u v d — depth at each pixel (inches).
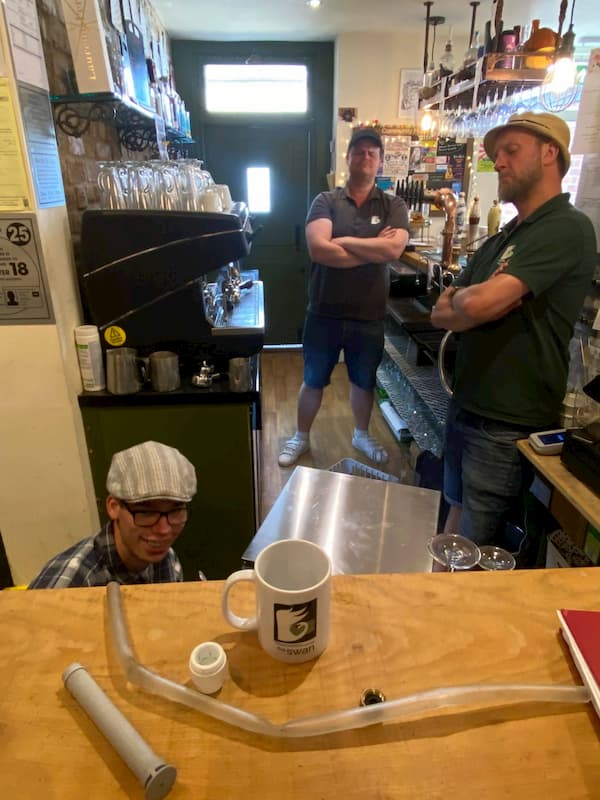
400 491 58.7
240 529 77.3
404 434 125.5
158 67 127.0
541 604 28.2
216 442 72.1
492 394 66.2
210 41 159.3
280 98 167.5
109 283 67.9
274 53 161.6
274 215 180.1
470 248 112.5
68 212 71.0
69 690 23.1
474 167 163.0
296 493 58.2
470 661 25.0
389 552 49.5
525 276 58.7
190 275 68.4
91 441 70.9
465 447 71.9
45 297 60.7
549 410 65.8
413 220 150.6
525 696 23.2
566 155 59.8
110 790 19.7
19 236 57.7
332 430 135.5
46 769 20.4
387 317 146.8
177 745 21.4
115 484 41.0
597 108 65.5
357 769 20.6
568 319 62.3
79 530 71.8
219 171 174.4
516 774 20.5
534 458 55.7
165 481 40.7
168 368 69.5
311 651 24.6
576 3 116.3
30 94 55.6
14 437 66.6
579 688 23.4
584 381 69.5
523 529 78.4
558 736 21.9
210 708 22.5
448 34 149.5
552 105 93.7
